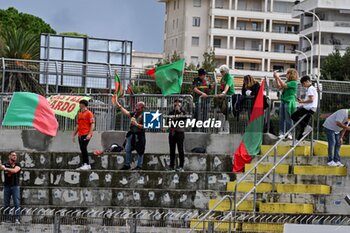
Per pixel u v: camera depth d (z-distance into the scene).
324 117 34.19
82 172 31.73
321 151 31.44
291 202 29.05
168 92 34.31
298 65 125.19
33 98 34.31
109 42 43.38
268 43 153.88
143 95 34.69
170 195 30.59
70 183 31.73
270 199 29.14
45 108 34.34
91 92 37.75
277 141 30.22
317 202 28.88
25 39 74.25
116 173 31.62
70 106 34.72
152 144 33.88
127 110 34.78
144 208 30.14
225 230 25.11
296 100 32.84
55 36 43.16
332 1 121.88
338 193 29.48
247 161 31.55
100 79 37.25
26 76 37.91
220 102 33.69
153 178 31.48
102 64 37.47
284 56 153.88
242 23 153.88
